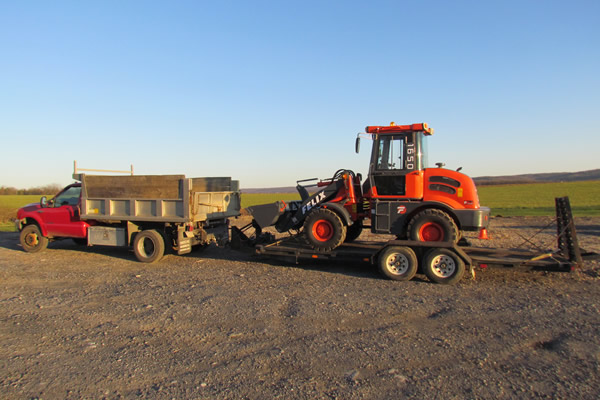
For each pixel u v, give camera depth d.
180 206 9.80
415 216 8.37
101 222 11.23
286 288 7.42
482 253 8.66
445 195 8.44
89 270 9.20
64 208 11.41
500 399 3.59
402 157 8.77
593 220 19.22
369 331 5.22
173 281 8.06
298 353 4.57
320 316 5.80
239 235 10.40
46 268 9.47
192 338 5.06
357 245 9.58
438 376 4.01
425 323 5.50
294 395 3.68
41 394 3.76
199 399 3.64
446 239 8.16
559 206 8.09
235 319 5.73
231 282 7.92
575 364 4.24
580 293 6.89
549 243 12.30
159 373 4.15
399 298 6.71
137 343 4.92
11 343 4.95
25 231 11.80
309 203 9.59
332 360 4.38
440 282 7.69
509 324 5.42
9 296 7.04
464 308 6.14
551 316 5.71
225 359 4.45
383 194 8.91
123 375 4.11
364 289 7.32
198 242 10.41
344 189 9.38
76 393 3.77
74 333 5.27
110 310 6.20
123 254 11.39
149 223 10.66
